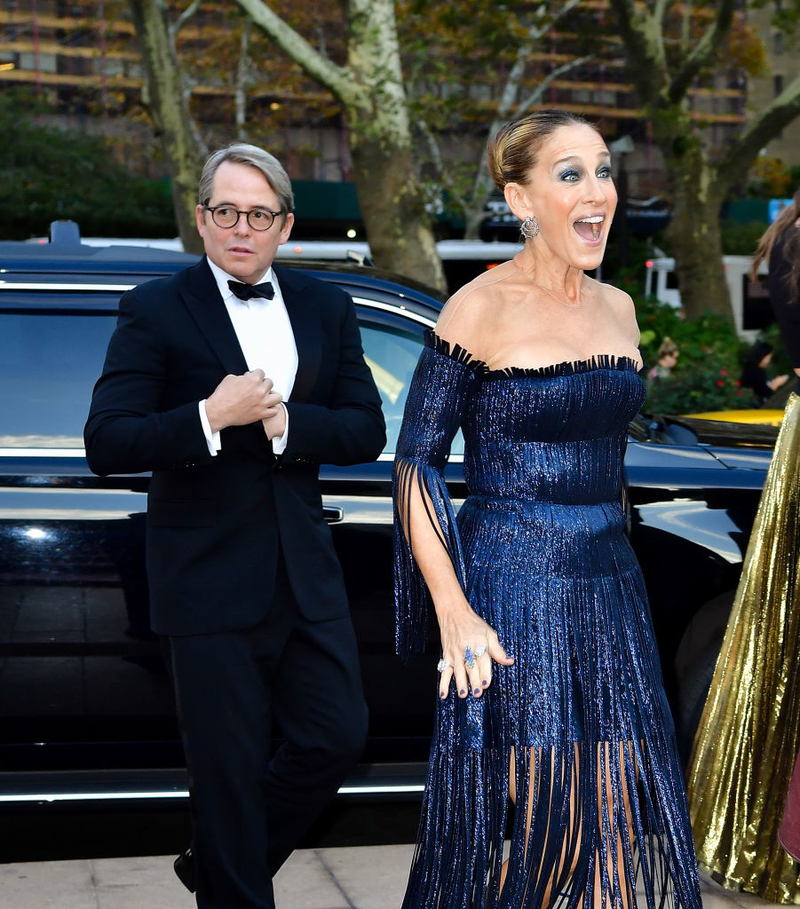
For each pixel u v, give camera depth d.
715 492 3.70
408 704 3.58
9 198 35.72
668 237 19.62
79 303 3.52
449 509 2.38
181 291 2.83
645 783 2.47
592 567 2.42
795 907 3.34
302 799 2.88
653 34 18.81
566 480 2.40
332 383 2.96
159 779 3.46
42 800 3.37
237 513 2.77
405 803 3.56
